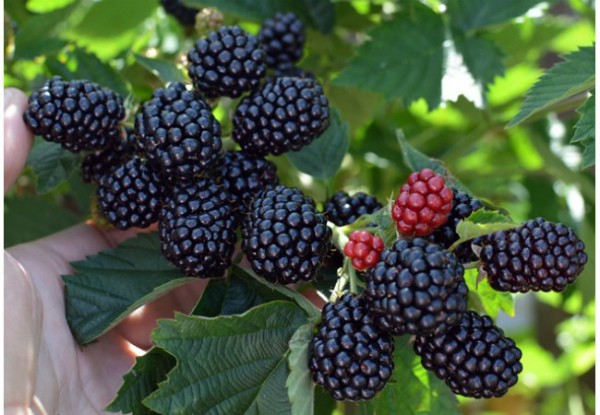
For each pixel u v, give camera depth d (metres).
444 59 0.35
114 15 0.37
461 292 0.22
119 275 0.28
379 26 0.35
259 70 0.27
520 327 0.60
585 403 0.53
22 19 0.37
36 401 0.26
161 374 0.24
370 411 0.27
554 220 0.41
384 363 0.23
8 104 0.28
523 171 0.41
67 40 0.35
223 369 0.24
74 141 0.27
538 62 0.51
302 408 0.23
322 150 0.31
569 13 0.47
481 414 0.55
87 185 0.35
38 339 0.27
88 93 0.27
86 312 0.28
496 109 0.43
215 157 0.26
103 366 0.29
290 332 0.25
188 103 0.26
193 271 0.25
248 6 0.35
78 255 0.32
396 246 0.22
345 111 0.38
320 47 0.38
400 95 0.34
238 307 0.26
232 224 0.26
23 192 0.39
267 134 0.27
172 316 0.32
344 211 0.28
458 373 0.23
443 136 0.44
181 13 0.37
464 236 0.23
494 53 0.35
